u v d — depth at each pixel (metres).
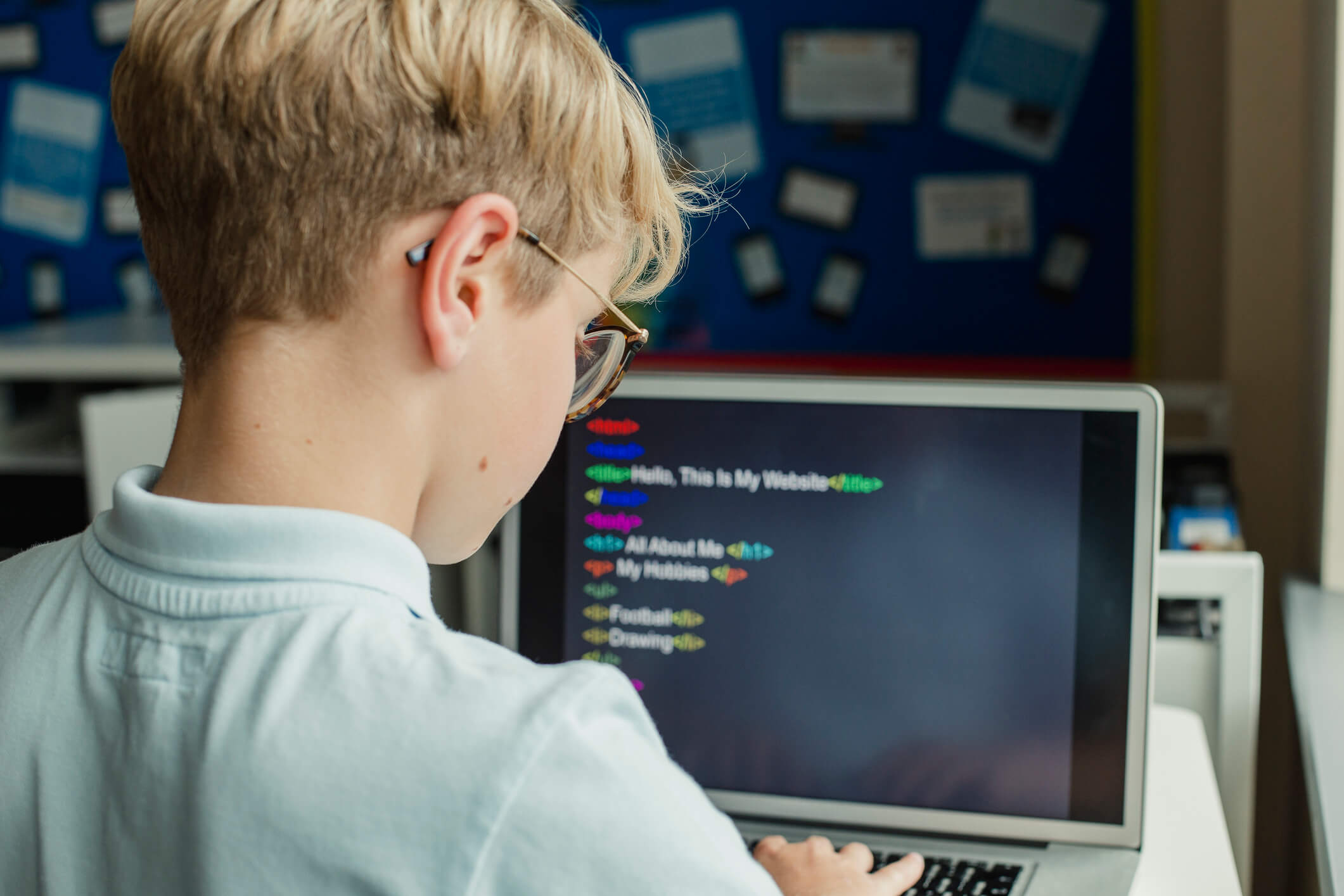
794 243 2.74
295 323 0.44
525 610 0.94
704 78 2.71
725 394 0.91
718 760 0.91
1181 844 0.87
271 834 0.38
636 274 0.56
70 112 3.06
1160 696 1.10
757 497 0.90
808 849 0.72
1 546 2.17
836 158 2.68
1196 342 2.54
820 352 2.78
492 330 0.46
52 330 2.69
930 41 2.59
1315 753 0.93
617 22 2.72
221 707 0.40
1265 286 1.87
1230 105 1.86
